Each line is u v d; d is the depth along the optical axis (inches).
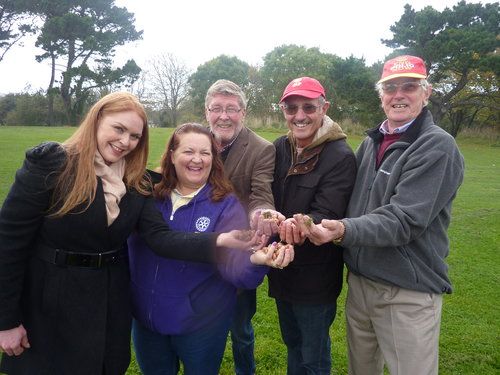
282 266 78.7
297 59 1194.0
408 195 82.5
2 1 1227.9
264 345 144.0
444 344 150.3
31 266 76.7
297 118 99.8
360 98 1087.6
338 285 102.7
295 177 101.1
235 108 108.1
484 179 553.9
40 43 1254.3
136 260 90.4
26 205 71.6
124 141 75.9
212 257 79.9
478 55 1043.9
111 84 1306.6
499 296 192.1
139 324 92.2
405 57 92.1
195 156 86.9
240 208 90.7
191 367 90.7
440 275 90.0
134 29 1365.7
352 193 97.5
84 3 1295.5
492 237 287.9
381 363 102.7
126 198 80.2
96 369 77.5
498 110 1190.3
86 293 76.2
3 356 82.3
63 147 74.3
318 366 103.2
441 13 1116.5
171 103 1491.1
